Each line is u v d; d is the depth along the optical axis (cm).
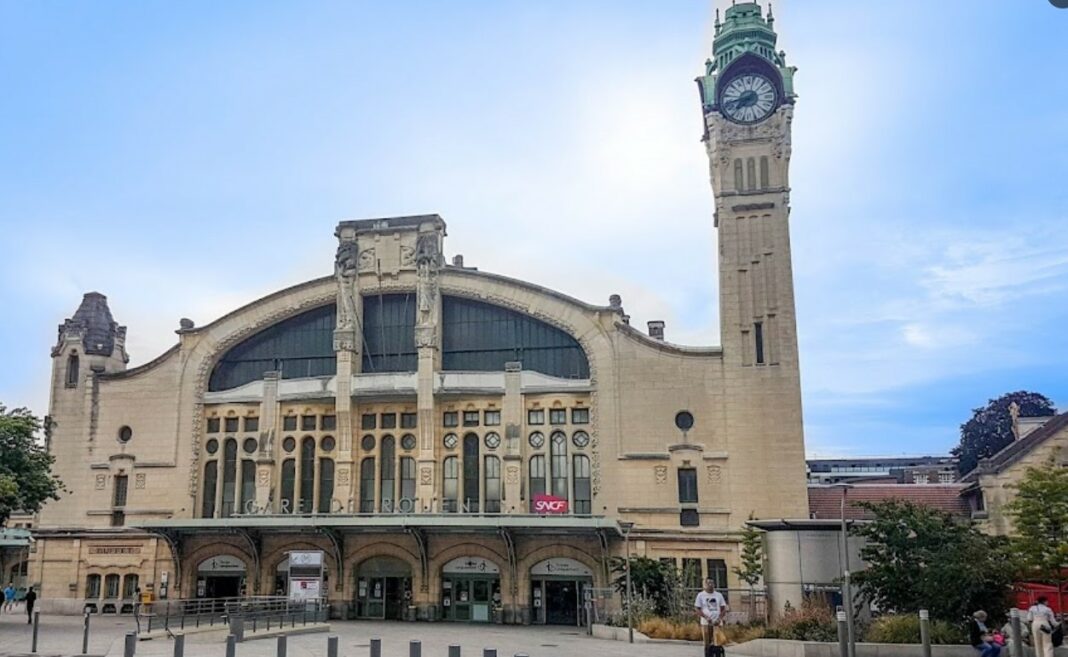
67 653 3020
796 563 3638
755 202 5328
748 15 5600
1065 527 3491
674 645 3469
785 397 5075
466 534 5247
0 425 4300
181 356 5869
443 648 3234
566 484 5291
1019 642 2136
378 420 5603
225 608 4366
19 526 9244
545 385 5416
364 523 4975
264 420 5650
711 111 5475
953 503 5481
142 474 5734
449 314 5772
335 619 5262
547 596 5122
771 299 5209
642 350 5325
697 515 5059
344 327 5647
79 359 5991
